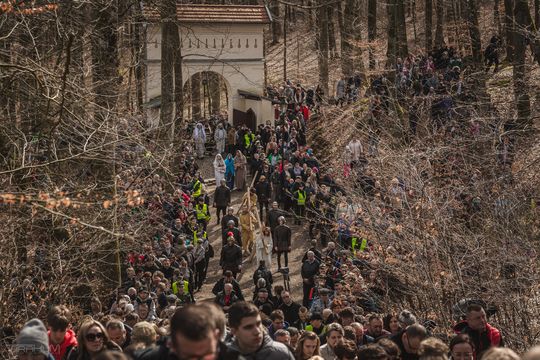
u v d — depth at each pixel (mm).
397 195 17047
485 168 17875
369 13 41469
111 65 20484
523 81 22688
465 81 28797
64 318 8727
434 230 15242
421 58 38875
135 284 17766
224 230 26297
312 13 58031
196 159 39562
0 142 16391
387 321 12156
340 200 23188
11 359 10281
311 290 21078
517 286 13805
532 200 16703
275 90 43438
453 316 13867
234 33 42031
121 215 15703
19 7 15141
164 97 28297
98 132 15883
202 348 4027
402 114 25234
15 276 14445
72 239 15047
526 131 20750
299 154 32031
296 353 9102
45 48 18078
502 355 4680
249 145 38719
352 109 33000
